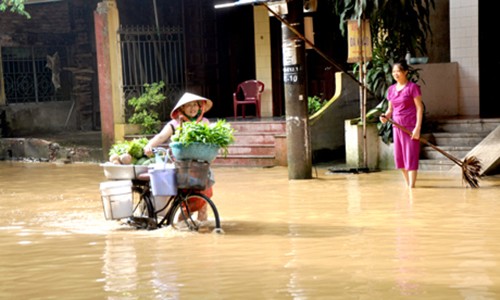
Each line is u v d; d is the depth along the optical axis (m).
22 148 23.17
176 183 10.29
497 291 7.07
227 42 23.20
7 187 16.28
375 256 8.60
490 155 14.70
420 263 8.20
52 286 7.88
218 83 23.12
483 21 18.88
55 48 27.22
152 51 22.06
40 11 26.89
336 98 18.78
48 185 16.39
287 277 7.82
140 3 23.41
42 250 9.64
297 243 9.45
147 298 7.28
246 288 7.47
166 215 10.64
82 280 8.06
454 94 18.42
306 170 15.59
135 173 10.74
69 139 23.75
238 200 13.20
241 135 19.25
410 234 9.74
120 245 9.74
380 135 16.53
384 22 16.41
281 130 19.06
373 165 16.62
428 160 15.93
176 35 22.53
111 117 21.33
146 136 20.73
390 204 12.08
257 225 10.79
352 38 16.30
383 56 16.86
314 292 7.23
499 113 18.50
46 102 26.89
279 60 22.61
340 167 16.91
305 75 15.62
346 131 16.77
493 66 19.34
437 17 20.39
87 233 10.65
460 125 16.58
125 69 21.58
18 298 7.49
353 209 11.79
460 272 7.78
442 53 20.50
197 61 22.69
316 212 11.68
